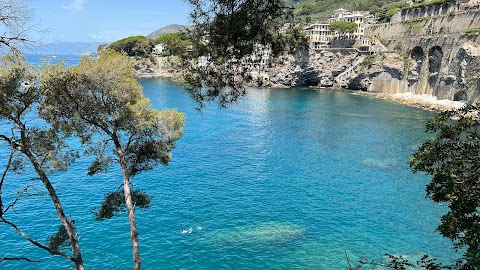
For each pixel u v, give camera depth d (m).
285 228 34.09
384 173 50.34
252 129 76.25
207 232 33.22
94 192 41.06
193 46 11.30
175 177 47.31
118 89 21.44
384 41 151.00
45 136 18.23
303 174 49.66
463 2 128.88
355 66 146.38
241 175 48.78
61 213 17.70
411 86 127.50
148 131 23.53
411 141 67.25
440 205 39.97
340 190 44.16
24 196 39.19
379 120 87.00
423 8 144.38
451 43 110.94
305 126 80.00
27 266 27.53
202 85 11.48
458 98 107.31
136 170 23.89
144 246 30.73
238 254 29.81
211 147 61.91
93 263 28.23
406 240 32.66
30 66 17.64
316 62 153.12
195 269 27.83
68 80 18.88
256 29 10.64
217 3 10.55
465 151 9.94
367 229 34.53
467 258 9.02
